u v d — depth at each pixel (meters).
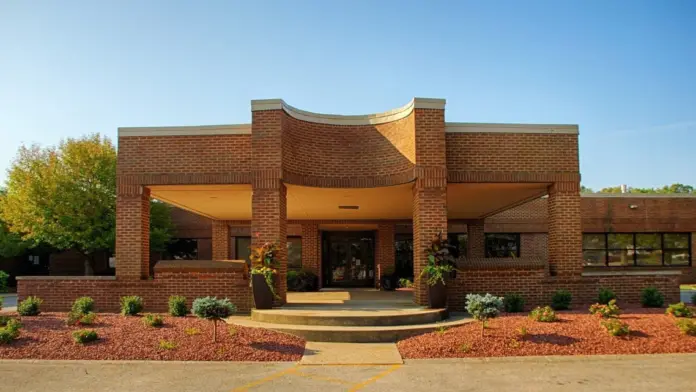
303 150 14.44
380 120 14.71
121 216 14.32
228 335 10.37
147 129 14.43
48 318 11.96
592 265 27.81
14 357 9.21
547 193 15.64
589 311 12.74
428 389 7.69
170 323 11.30
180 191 15.45
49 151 27.28
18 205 26.00
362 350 10.13
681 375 8.29
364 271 24.02
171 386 7.82
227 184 14.17
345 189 14.84
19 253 29.58
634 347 9.80
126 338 10.09
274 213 13.57
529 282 14.05
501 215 27.47
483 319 10.45
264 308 12.80
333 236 24.20
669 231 27.94
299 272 20.98
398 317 11.55
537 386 7.78
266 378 8.26
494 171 14.29
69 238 26.84
